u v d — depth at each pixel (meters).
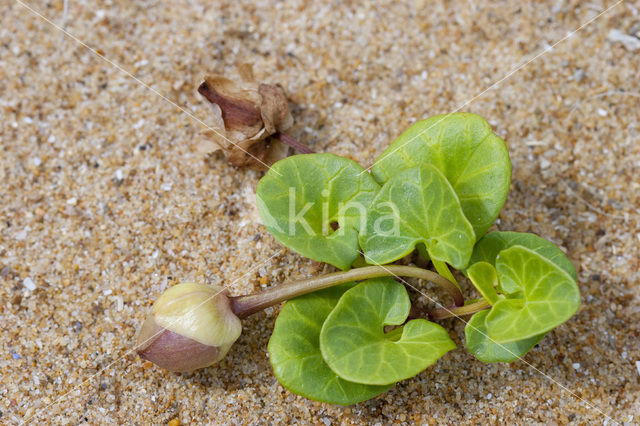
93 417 0.25
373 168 0.25
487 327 0.23
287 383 0.23
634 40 0.28
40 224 0.26
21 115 0.28
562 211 0.27
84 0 0.29
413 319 0.24
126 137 0.27
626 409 0.25
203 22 0.29
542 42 0.28
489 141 0.24
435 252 0.24
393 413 0.25
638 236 0.26
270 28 0.29
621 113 0.28
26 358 0.25
